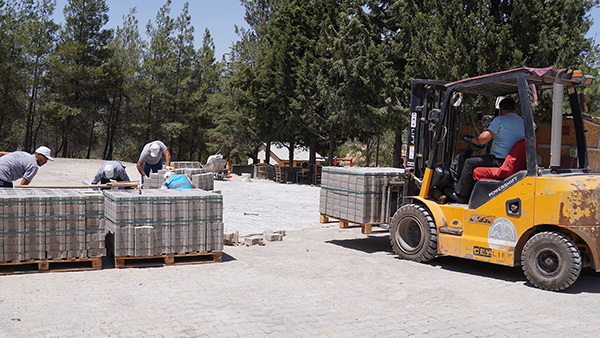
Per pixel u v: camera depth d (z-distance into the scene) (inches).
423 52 722.2
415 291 228.8
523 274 273.3
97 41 1657.2
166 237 270.1
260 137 1309.1
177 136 1883.6
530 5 621.6
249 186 891.4
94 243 254.5
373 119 891.4
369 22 901.2
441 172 291.6
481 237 265.7
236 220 458.9
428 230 287.9
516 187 251.1
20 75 1517.0
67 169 1079.6
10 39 1481.3
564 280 232.2
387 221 332.5
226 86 1653.5
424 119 309.4
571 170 257.1
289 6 1143.6
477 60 630.5
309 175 1115.9
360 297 218.4
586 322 191.6
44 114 1605.6
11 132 1898.4
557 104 242.1
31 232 243.1
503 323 187.2
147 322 176.9
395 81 840.9
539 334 175.6
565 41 621.6
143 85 1724.9
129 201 262.5
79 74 1568.7
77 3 1612.9
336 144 1333.7
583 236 233.0
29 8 1576.0
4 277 238.2
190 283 235.8
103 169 344.5
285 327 175.3
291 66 1111.6
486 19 637.9
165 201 269.7
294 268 273.4
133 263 273.0
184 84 1791.3
